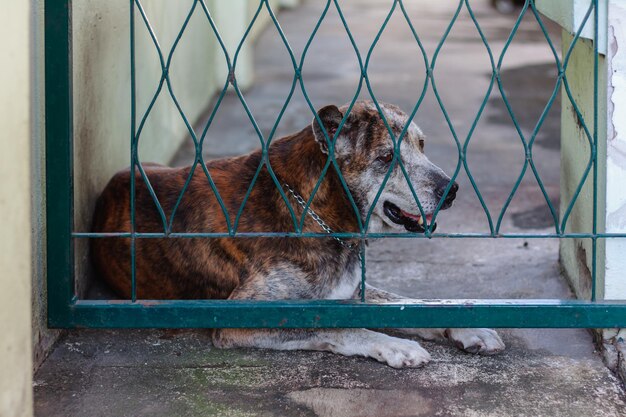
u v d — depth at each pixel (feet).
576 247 16.21
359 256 14.60
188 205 15.11
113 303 13.19
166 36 24.35
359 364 13.75
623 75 13.05
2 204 9.72
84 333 14.80
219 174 15.23
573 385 13.10
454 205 22.66
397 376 13.35
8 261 9.89
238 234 13.06
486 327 13.17
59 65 12.63
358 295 14.93
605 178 13.44
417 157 14.34
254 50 45.68
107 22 17.25
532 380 13.25
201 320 13.15
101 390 12.94
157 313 13.12
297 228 13.19
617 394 12.85
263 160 12.91
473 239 20.07
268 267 14.20
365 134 14.17
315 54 44.93
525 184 24.39
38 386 13.01
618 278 13.61
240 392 12.89
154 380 13.25
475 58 43.55
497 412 12.33
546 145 28.30
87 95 15.93
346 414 12.28
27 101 10.23
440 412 12.33
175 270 15.25
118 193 15.94
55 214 12.89
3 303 9.81
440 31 53.06
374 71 40.37
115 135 18.17
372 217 14.73
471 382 13.19
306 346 14.11
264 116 31.53
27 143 10.27
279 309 13.16
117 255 15.79
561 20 14.14
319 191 14.15
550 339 14.67
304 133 14.61
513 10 61.62
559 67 12.64
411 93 35.70
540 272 17.92
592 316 13.10
